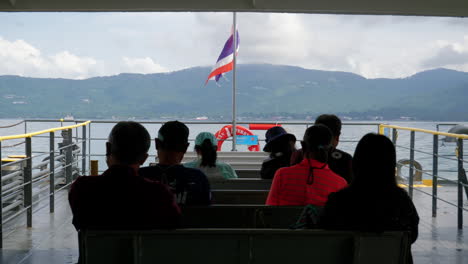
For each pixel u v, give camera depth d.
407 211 2.04
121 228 1.96
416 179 8.63
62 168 7.04
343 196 2.05
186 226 2.53
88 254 1.86
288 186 2.82
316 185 2.79
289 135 3.71
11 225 5.29
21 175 5.66
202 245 1.85
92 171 7.28
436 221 5.65
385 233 1.88
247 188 3.47
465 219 5.77
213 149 3.45
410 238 1.90
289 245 1.86
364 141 2.09
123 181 2.00
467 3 6.44
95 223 2.00
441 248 4.52
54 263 3.99
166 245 1.84
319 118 3.65
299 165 2.85
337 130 3.62
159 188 2.03
